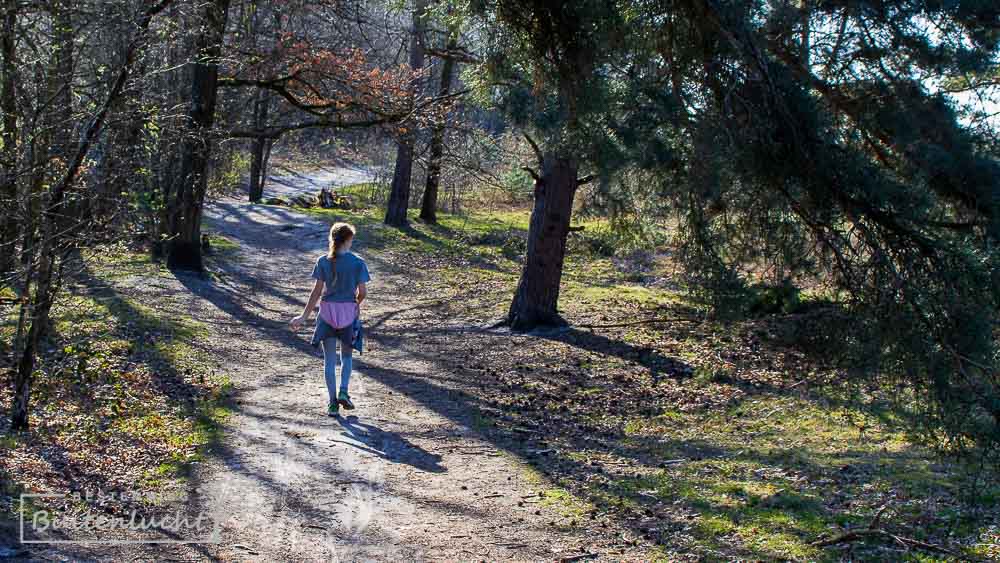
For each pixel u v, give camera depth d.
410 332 15.17
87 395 8.11
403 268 23.89
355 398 9.36
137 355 10.12
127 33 6.80
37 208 6.38
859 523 5.55
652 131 5.92
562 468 7.15
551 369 12.16
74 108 6.64
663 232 7.65
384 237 28.84
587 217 7.95
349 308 8.12
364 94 16.80
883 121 5.66
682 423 9.24
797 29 5.92
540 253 15.30
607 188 6.91
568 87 6.23
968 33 5.78
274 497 5.86
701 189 5.83
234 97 21.61
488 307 18.19
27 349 6.69
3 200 6.33
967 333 5.34
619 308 17.53
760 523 5.62
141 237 7.29
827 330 6.25
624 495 6.36
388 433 7.91
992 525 5.40
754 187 5.84
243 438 7.27
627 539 5.39
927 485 6.37
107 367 9.15
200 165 17.86
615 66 6.25
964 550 4.98
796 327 6.61
